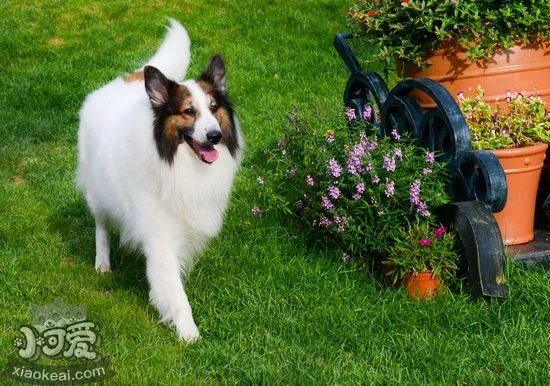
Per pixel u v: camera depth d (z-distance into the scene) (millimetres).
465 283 4234
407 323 4102
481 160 4156
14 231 4758
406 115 4512
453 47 4469
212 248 4555
